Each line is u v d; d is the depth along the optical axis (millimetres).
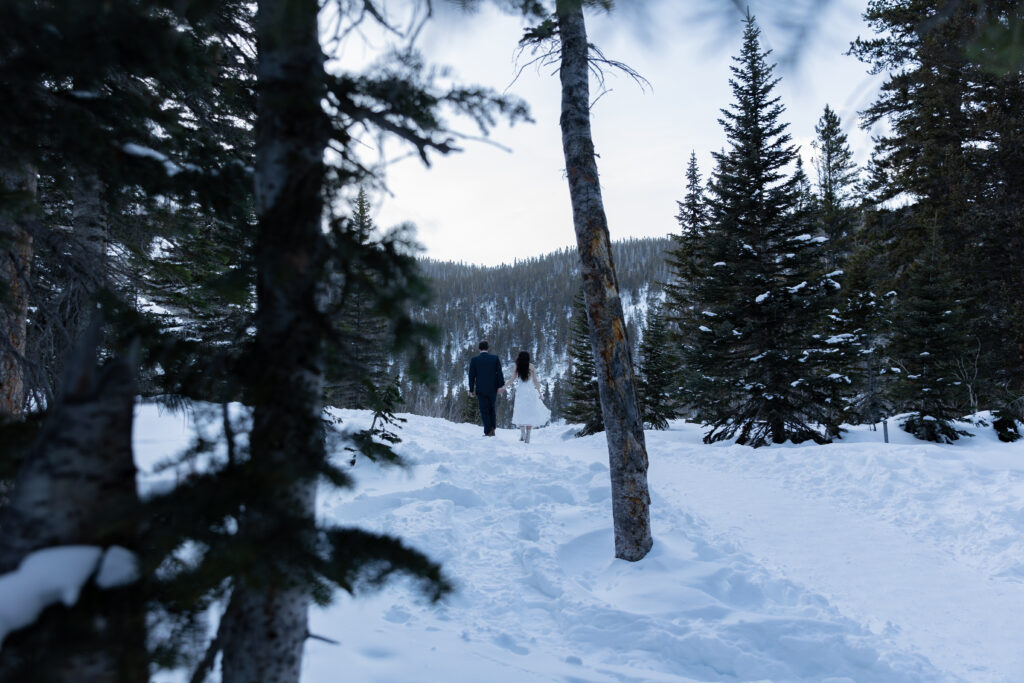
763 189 14859
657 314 20672
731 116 15469
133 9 1670
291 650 1621
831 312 14211
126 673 1171
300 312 1563
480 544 5551
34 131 1880
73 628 1118
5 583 1146
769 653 3871
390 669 2949
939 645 4133
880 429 14688
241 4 2260
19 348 3879
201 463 1505
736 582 4887
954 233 13984
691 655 3799
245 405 1598
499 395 12391
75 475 1279
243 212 2264
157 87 2633
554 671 3346
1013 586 5070
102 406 1328
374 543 1503
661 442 11750
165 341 1708
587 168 5539
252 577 1275
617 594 4695
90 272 3787
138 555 1281
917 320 14219
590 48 5734
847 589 5090
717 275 14789
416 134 1817
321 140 1661
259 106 1682
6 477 1453
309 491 1598
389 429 8867
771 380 13797
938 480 7672
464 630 3891
